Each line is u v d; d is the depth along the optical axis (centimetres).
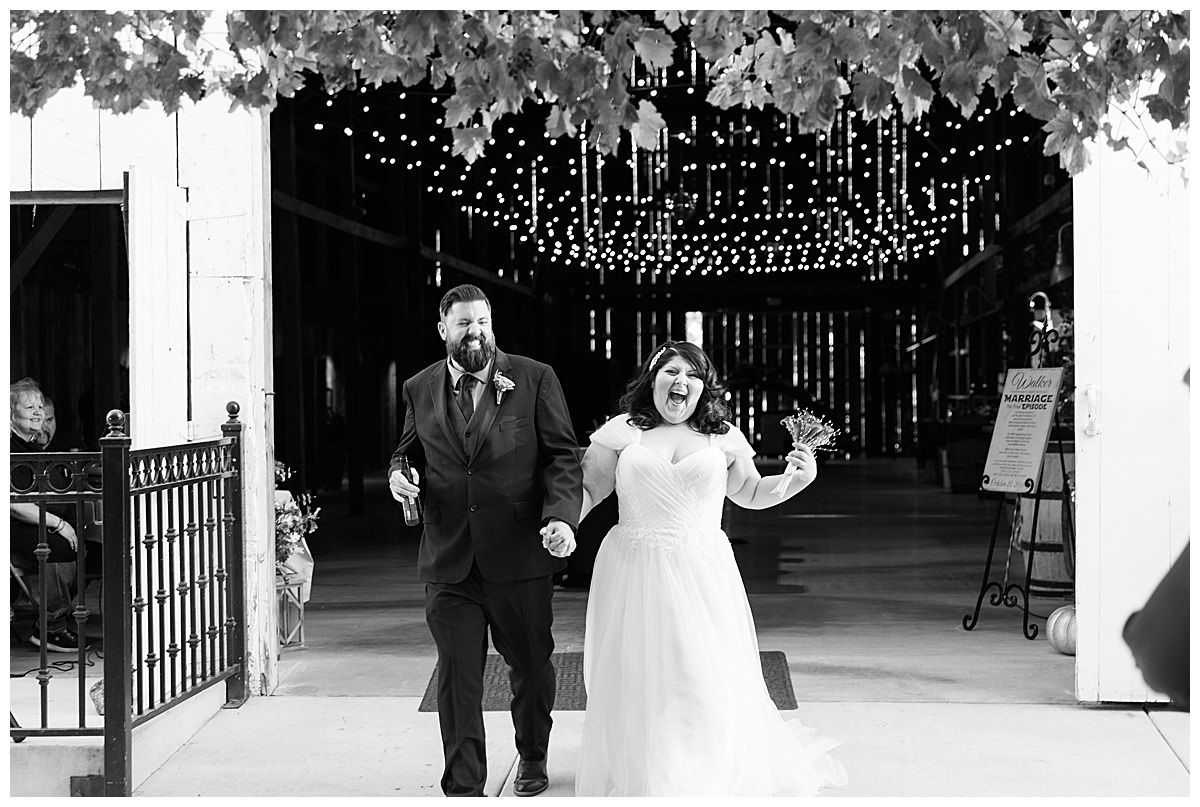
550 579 409
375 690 563
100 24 327
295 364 1366
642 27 304
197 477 489
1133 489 514
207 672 511
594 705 397
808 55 302
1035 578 815
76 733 420
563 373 2514
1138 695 516
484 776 401
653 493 393
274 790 419
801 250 2452
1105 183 511
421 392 412
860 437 2783
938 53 298
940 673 588
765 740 399
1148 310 510
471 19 303
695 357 409
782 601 810
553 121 314
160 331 509
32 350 1189
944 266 2466
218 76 340
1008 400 726
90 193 535
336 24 319
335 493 1794
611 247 2327
